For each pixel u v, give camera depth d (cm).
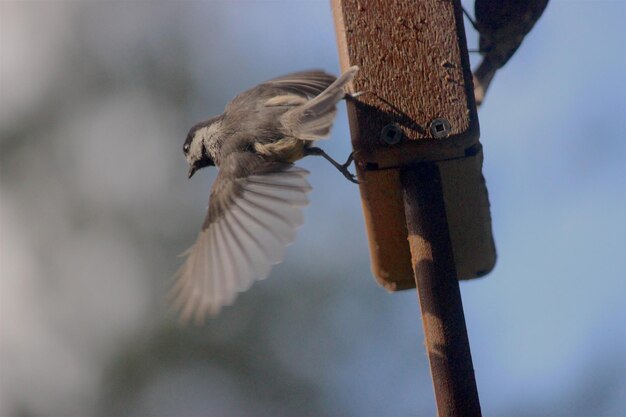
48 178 1580
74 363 1471
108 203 1539
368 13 724
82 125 1602
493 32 873
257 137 734
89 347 1466
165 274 1475
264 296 1371
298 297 1369
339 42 746
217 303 690
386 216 784
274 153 728
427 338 714
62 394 1462
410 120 708
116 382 1429
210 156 770
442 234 721
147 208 1521
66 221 1545
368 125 710
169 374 1407
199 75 1600
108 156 1566
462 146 708
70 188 1562
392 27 721
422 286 719
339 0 729
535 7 864
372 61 718
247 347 1360
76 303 1491
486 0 866
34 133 1606
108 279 1489
